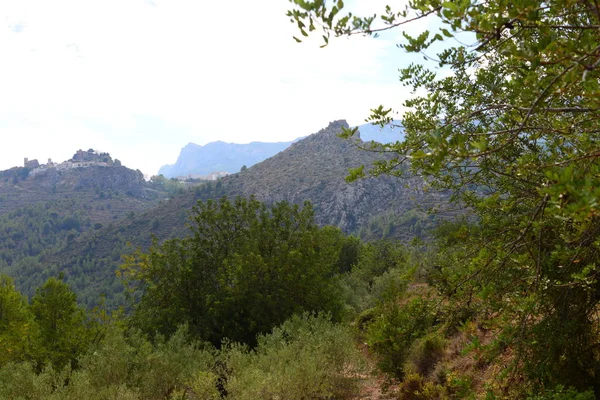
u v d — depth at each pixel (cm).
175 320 1775
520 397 482
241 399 969
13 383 1037
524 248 407
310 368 1032
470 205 491
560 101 335
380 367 1050
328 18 224
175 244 1942
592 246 347
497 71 432
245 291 1716
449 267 475
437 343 980
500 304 415
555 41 196
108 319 1691
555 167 285
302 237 1931
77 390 1001
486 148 227
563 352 462
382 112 406
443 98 472
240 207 2069
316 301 1827
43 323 1648
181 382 1162
